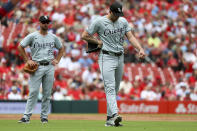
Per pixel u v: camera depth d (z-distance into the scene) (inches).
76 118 1705.2
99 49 1149.1
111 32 1130.7
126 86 2536.9
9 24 3107.8
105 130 984.9
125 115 1999.3
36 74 1299.2
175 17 3476.9
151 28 3260.3
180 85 2581.2
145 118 1726.1
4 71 2556.6
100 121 1473.9
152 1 3604.8
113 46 1136.8
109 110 1144.8
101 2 3486.7
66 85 2534.5
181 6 3609.7
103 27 1133.1
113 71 1139.9
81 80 2600.9
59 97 2404.0
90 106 2203.5
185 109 2262.6
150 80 2672.2
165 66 2923.2
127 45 2898.6
